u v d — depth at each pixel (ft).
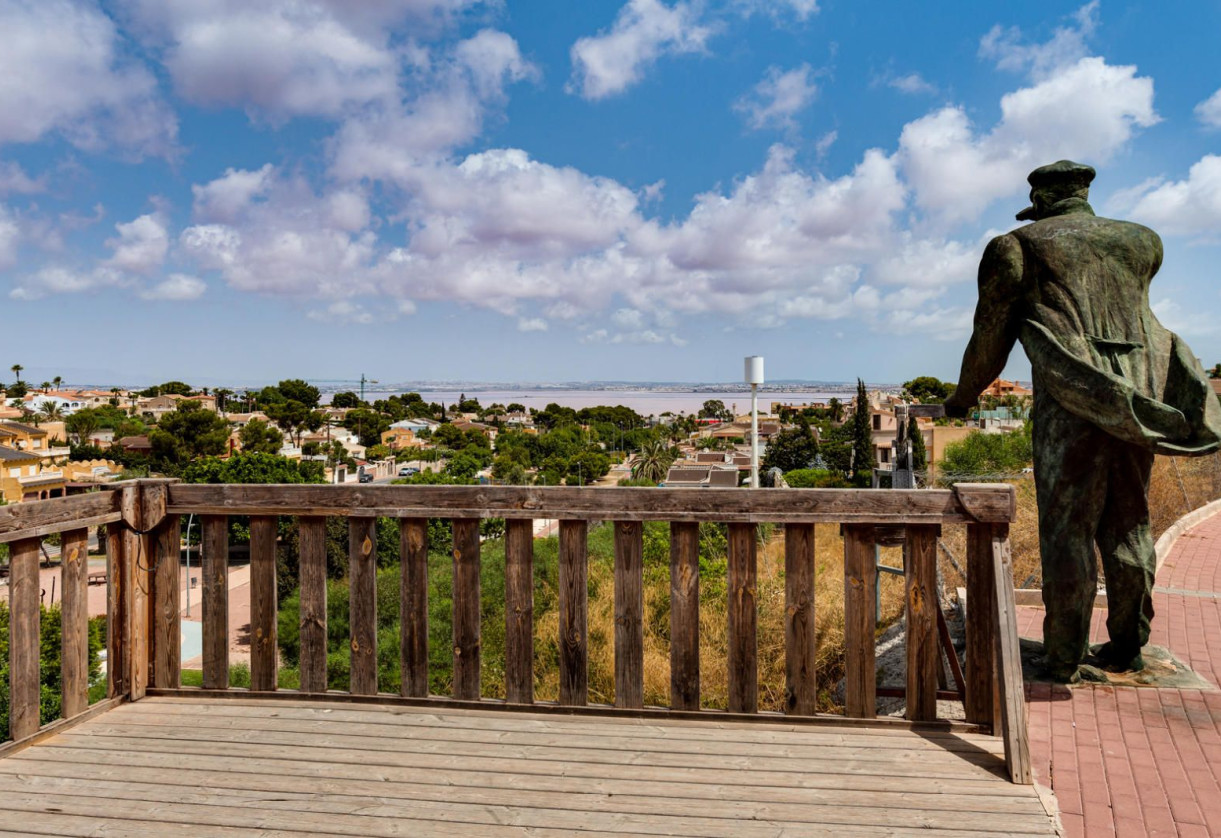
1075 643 14.14
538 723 11.63
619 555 11.78
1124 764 11.09
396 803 9.46
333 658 58.18
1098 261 13.52
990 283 14.11
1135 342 13.32
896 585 34.88
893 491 11.18
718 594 40.68
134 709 12.29
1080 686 14.25
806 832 8.79
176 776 10.16
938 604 11.31
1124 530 14.19
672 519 11.58
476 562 12.19
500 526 90.43
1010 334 14.39
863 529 11.43
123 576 12.62
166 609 12.90
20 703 10.95
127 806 9.45
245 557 135.54
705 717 11.66
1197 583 25.49
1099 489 13.62
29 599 11.10
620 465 420.36
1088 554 13.85
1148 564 14.10
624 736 11.19
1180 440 12.32
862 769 10.21
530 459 383.24
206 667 12.79
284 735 11.31
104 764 10.49
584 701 11.98
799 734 11.21
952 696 11.48
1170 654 16.01
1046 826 8.90
